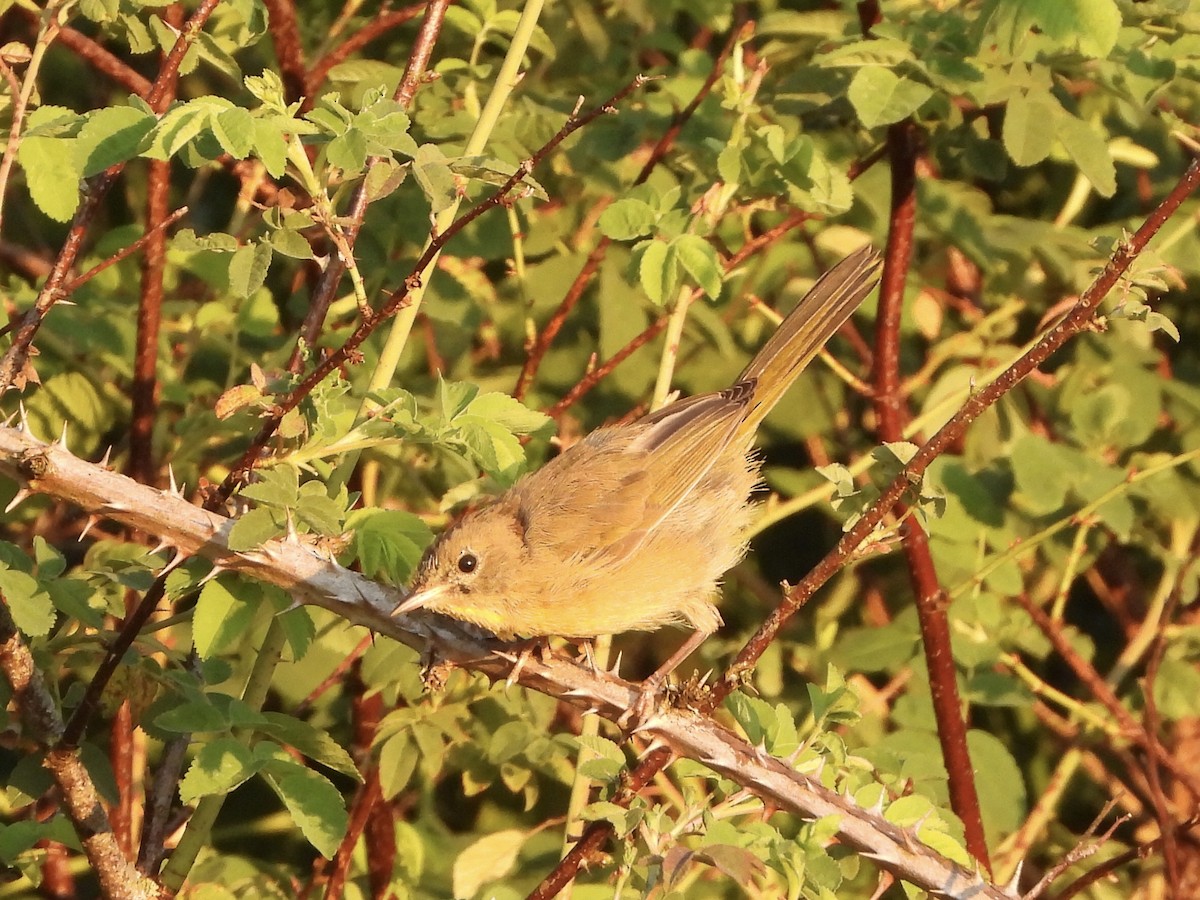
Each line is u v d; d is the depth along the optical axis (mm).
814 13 11461
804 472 12281
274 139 6203
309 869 11695
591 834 6941
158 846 8180
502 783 11789
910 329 12625
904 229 10789
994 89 9523
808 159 9539
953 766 9836
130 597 9617
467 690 10312
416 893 10719
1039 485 10430
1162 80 9742
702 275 9047
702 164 11133
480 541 7891
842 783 7230
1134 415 11453
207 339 11469
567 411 12031
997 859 10938
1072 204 12297
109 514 6668
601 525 8164
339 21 12484
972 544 10758
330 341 11055
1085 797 11984
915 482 6574
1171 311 12938
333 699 11492
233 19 11375
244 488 6527
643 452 8641
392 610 7043
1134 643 11641
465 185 6652
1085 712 10836
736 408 9141
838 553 6727
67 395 10906
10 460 6578
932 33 9781
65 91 13664
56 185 7258
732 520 9086
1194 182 6305
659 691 7066
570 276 11594
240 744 6875
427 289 11094
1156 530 12219
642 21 12398
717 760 6902
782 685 11977
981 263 11594
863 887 10539
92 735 9859
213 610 6984
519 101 11797
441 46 12688
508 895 8180
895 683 11336
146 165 13039
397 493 11117
